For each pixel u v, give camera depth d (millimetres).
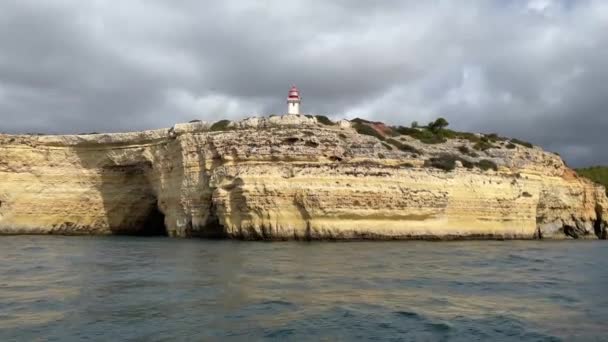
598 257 32375
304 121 47312
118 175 58062
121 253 32500
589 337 13641
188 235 48625
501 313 15969
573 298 18500
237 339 12906
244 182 40406
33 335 13258
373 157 44031
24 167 56125
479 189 44312
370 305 16562
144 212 58938
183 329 13703
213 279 21094
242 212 41031
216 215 44469
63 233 56656
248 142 43219
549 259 30516
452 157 47469
